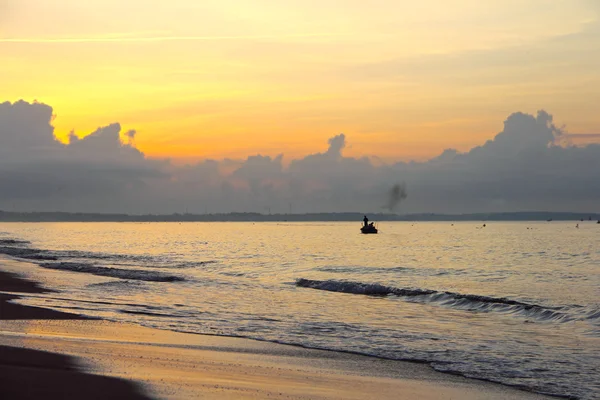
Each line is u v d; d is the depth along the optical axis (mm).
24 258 57906
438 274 47656
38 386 11594
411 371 14664
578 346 18000
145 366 13812
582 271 51406
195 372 13500
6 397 10805
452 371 14719
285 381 13195
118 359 14406
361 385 13148
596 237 146125
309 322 21719
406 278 43969
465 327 21453
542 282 41781
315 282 36000
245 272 46406
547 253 80125
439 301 28812
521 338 19312
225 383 12609
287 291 32344
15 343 15922
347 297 30141
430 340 18703
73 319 20766
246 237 148750
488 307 26641
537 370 14914
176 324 20438
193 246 96688
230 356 15609
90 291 30094
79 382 12031
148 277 38531
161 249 85562
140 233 186125
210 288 33062
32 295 27875
